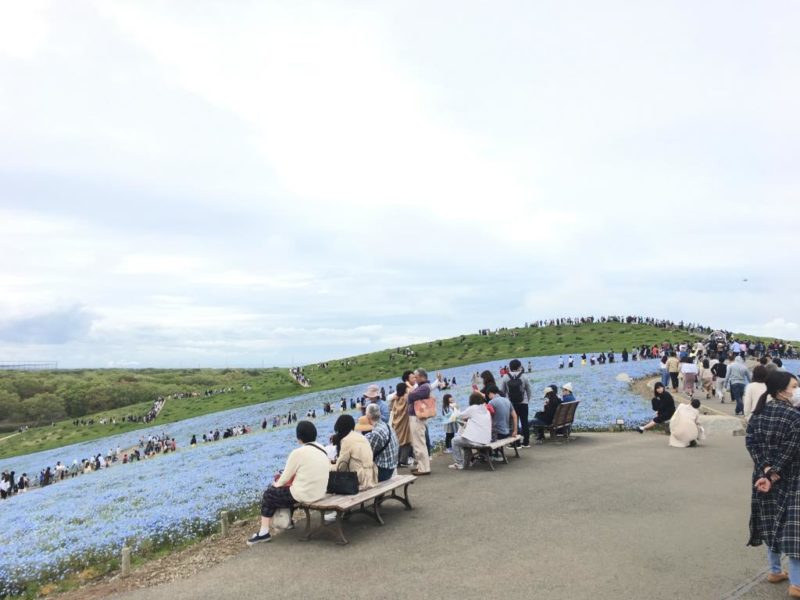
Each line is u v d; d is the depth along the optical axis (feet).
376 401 48.11
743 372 73.26
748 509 33.24
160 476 76.59
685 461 48.16
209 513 39.75
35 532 47.65
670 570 24.26
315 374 351.67
